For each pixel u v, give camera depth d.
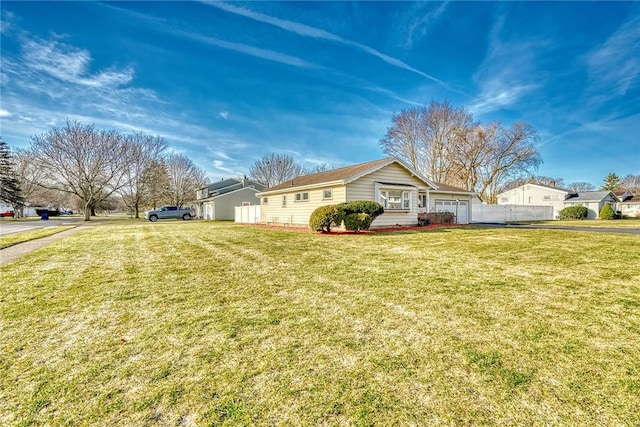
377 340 2.68
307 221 16.42
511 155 32.34
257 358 2.39
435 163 32.53
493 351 2.46
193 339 2.74
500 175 34.84
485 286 4.31
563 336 2.71
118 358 2.41
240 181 42.59
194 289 4.32
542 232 12.22
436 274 5.04
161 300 3.84
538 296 3.84
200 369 2.24
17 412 1.78
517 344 2.57
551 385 1.99
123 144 33.31
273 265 5.92
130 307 3.60
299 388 2.00
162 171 44.53
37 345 2.64
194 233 13.45
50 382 2.08
